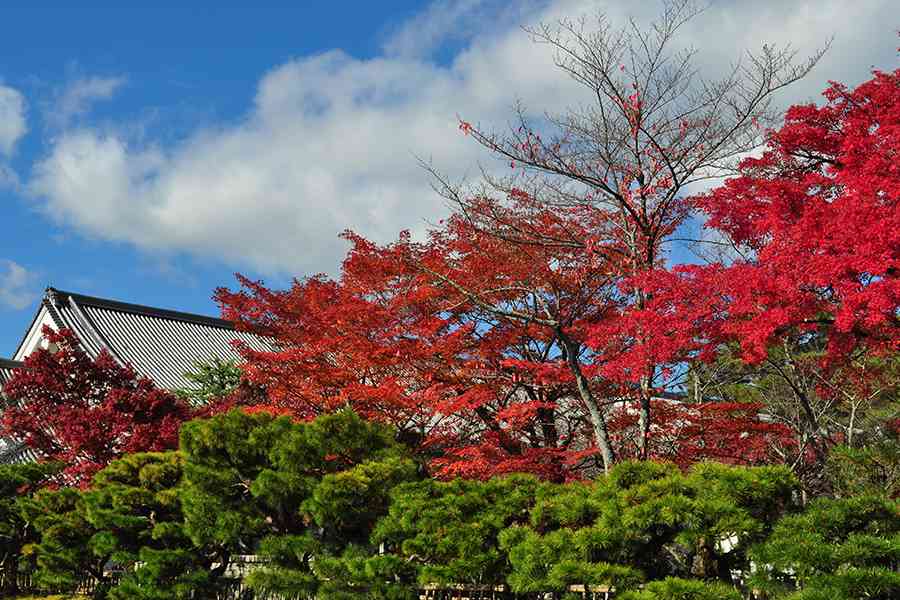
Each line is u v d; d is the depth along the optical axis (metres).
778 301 10.29
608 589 9.44
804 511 9.74
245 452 13.77
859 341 11.82
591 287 15.92
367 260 15.91
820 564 8.29
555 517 10.40
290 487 13.00
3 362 31.97
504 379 15.63
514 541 10.08
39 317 33.16
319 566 11.38
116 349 33.06
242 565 14.36
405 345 15.09
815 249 10.36
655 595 8.49
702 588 8.43
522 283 15.38
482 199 14.73
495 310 13.75
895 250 9.57
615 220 14.64
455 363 15.69
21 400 22.39
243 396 21.77
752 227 12.80
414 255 16.05
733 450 15.49
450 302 15.21
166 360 34.34
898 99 12.54
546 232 15.30
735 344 14.77
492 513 10.84
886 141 11.61
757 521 9.14
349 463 13.79
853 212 10.17
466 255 15.80
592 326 13.86
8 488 18.55
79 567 15.45
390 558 10.79
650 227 13.73
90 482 18.11
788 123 13.16
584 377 13.53
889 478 13.74
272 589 11.70
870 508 8.99
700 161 13.41
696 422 14.39
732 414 14.60
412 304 15.76
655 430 14.58
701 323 11.02
